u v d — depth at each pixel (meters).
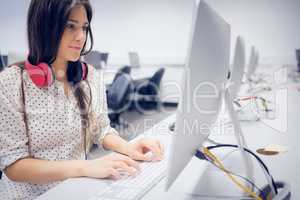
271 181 0.70
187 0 4.80
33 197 0.98
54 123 1.00
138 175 0.83
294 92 2.27
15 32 5.69
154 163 0.92
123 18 5.27
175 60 5.05
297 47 4.47
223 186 0.75
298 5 4.35
